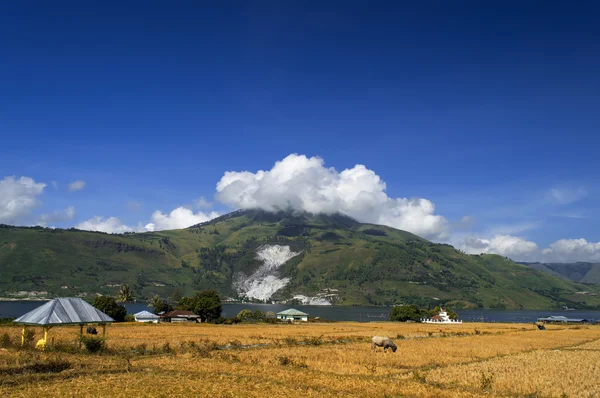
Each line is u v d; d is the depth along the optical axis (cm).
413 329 11744
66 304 4759
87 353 4428
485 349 6119
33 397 2486
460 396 3017
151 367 3759
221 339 6900
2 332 6594
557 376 3888
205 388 2883
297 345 6309
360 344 6581
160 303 17225
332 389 3077
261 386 3059
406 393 3053
